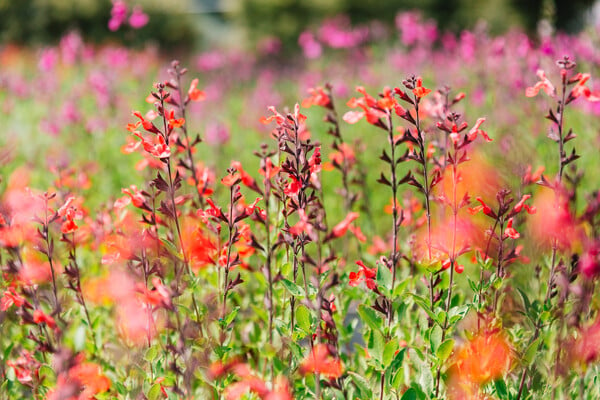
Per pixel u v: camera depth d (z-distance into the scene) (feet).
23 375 12.00
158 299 10.84
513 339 12.60
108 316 15.98
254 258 16.57
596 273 10.53
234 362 12.05
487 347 11.60
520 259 14.38
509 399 11.76
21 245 14.34
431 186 11.71
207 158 31.53
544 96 28.53
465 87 40.16
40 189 27.32
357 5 112.37
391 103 11.51
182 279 11.97
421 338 13.55
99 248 16.99
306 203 11.50
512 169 15.31
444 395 11.87
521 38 37.27
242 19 117.70
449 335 12.32
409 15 53.72
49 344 11.92
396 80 49.70
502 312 14.01
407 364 13.62
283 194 12.07
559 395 11.58
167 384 11.85
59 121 36.50
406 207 17.87
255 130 39.14
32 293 12.67
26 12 104.88
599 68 32.14
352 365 13.80
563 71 11.45
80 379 10.94
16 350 14.20
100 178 30.19
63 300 13.66
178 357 12.33
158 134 11.94
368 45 68.54
